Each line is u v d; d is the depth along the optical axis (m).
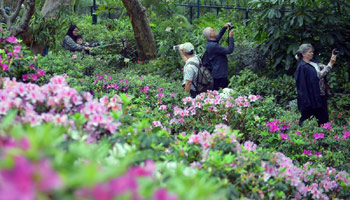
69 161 2.03
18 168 1.57
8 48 5.66
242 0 16.78
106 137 3.08
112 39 12.59
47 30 8.80
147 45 12.52
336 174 4.95
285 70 10.73
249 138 6.43
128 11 12.09
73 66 8.45
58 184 1.61
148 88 7.12
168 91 7.27
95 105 3.15
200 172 2.76
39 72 5.53
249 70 10.45
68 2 9.53
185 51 8.02
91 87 6.89
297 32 10.34
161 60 11.75
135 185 1.71
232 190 3.01
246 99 6.48
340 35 9.95
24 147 1.77
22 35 8.64
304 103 7.20
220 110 6.30
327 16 9.82
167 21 12.30
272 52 10.46
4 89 3.34
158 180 2.39
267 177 3.64
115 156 2.64
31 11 7.93
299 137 5.96
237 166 3.54
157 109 6.58
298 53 7.38
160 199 1.72
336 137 6.31
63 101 3.21
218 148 3.55
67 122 2.95
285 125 6.29
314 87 7.16
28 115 2.93
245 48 11.23
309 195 4.39
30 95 3.14
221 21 14.48
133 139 3.14
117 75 7.89
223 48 8.52
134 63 12.63
